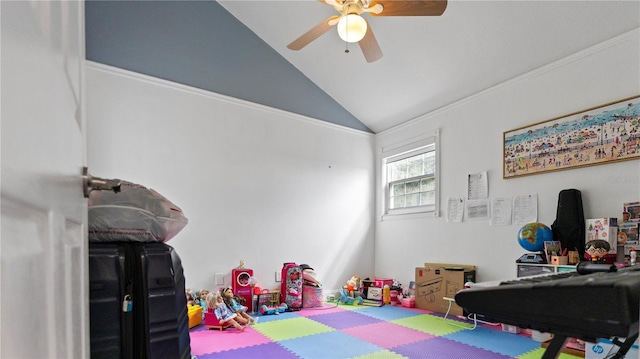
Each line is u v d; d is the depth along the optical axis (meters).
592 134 2.66
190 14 3.65
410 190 4.46
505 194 3.28
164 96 3.41
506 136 3.28
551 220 2.91
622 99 2.51
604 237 2.47
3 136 0.26
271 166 4.02
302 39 2.71
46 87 0.39
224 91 3.79
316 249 4.27
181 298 1.40
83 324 0.69
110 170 3.08
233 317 2.96
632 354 1.82
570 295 0.43
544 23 2.71
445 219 3.83
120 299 1.17
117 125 3.14
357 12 2.32
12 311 0.28
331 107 4.61
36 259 0.35
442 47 3.28
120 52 3.22
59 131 0.46
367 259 4.71
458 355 2.31
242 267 3.61
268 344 2.53
